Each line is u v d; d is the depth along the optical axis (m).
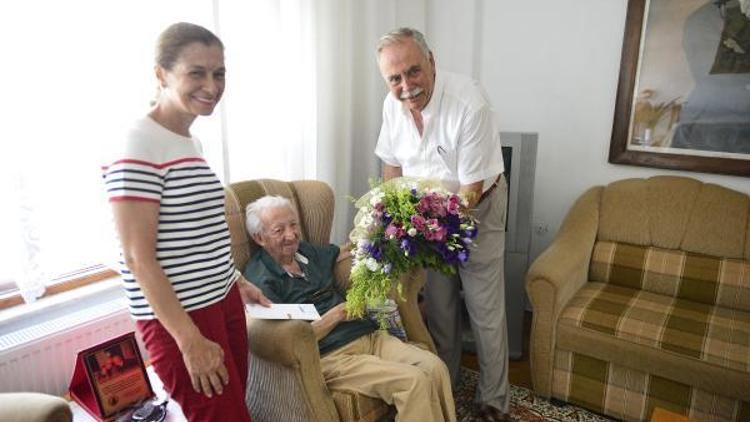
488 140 1.68
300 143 2.37
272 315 1.39
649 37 2.42
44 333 1.51
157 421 1.38
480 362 1.97
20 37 1.41
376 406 1.52
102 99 1.62
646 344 1.81
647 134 2.51
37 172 1.50
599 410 1.98
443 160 1.76
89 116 1.60
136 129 0.99
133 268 0.97
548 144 2.84
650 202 2.33
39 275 1.53
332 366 1.56
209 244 1.10
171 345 1.06
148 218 0.96
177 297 1.03
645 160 2.54
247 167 2.13
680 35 2.35
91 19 1.55
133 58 1.67
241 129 2.07
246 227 1.75
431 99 1.68
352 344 1.66
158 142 1.01
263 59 2.11
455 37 3.00
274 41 2.13
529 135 2.28
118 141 0.99
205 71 1.02
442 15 3.02
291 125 2.31
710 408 1.74
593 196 2.50
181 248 1.04
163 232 1.02
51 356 1.52
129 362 1.47
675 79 2.39
